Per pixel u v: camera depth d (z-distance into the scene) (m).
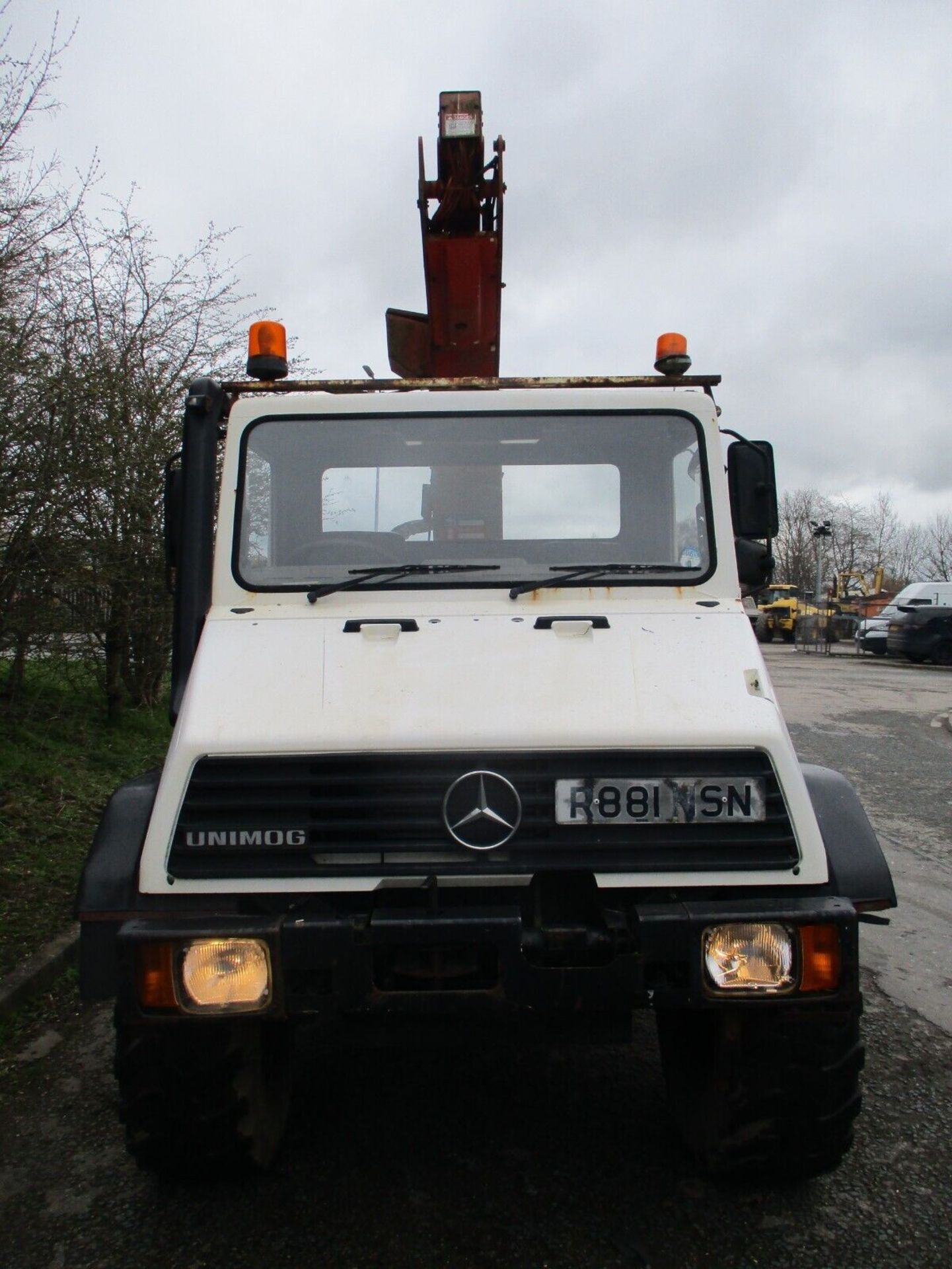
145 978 2.52
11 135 6.41
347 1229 2.79
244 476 3.45
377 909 2.62
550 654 3.01
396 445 3.51
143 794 2.95
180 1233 2.79
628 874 2.66
